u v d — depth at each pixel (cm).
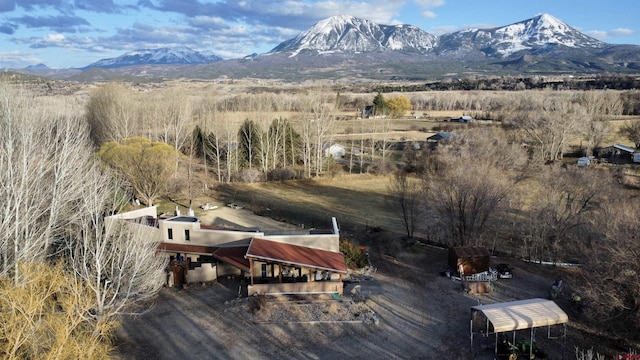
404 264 4419
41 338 2302
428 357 2925
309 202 6725
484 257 4000
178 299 3672
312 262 3716
